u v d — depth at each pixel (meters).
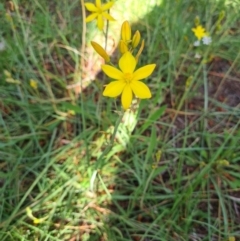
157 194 0.20
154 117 0.19
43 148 0.21
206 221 0.19
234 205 0.20
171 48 0.23
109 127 0.21
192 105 0.22
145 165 0.19
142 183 0.19
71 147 0.21
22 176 0.20
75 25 0.25
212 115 0.22
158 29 0.24
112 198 0.19
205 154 0.21
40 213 0.19
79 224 0.19
